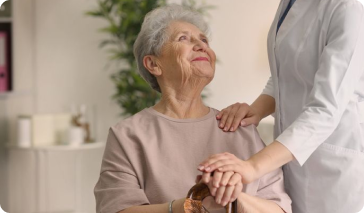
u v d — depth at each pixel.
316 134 1.63
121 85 4.97
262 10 5.35
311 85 1.82
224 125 1.87
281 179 1.84
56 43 5.28
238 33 5.38
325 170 1.84
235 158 1.55
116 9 5.20
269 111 2.08
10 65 4.97
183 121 1.84
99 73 5.32
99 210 1.78
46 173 5.31
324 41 1.76
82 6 5.26
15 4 5.12
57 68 5.29
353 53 1.68
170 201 1.75
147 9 4.83
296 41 1.83
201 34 1.90
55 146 4.71
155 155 1.79
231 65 5.40
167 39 1.86
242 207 1.61
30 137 4.93
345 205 1.84
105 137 5.35
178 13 1.91
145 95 4.95
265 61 5.35
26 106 5.24
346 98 1.69
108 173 1.80
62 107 5.29
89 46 5.30
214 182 1.51
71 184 5.37
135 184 1.77
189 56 1.84
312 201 1.88
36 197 5.29
